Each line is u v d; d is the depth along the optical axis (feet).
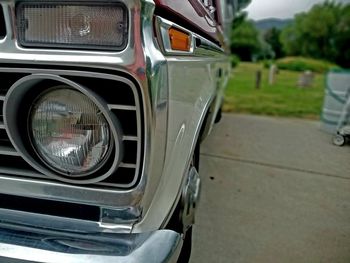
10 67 2.80
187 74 3.75
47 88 2.82
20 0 2.64
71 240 2.99
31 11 2.67
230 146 12.74
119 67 2.63
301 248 6.40
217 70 7.72
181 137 3.62
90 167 2.91
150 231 3.18
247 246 6.41
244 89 23.45
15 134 2.87
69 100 2.81
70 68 2.71
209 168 10.36
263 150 12.34
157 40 2.86
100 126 2.81
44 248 2.93
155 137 2.88
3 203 3.33
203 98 5.09
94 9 2.61
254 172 10.14
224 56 10.48
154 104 2.78
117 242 2.99
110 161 2.88
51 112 2.87
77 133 2.87
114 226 3.08
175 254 3.19
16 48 2.74
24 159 2.98
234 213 7.64
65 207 3.18
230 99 21.72
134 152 2.92
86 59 2.65
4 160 3.19
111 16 2.60
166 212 3.46
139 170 2.92
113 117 2.77
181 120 3.57
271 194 8.69
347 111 14.97
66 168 2.96
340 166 10.72
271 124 16.92
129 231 3.06
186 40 3.74
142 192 2.96
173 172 3.48
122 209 3.03
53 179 3.05
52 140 2.92
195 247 6.31
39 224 3.13
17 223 3.15
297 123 17.34
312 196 8.64
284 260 6.02
